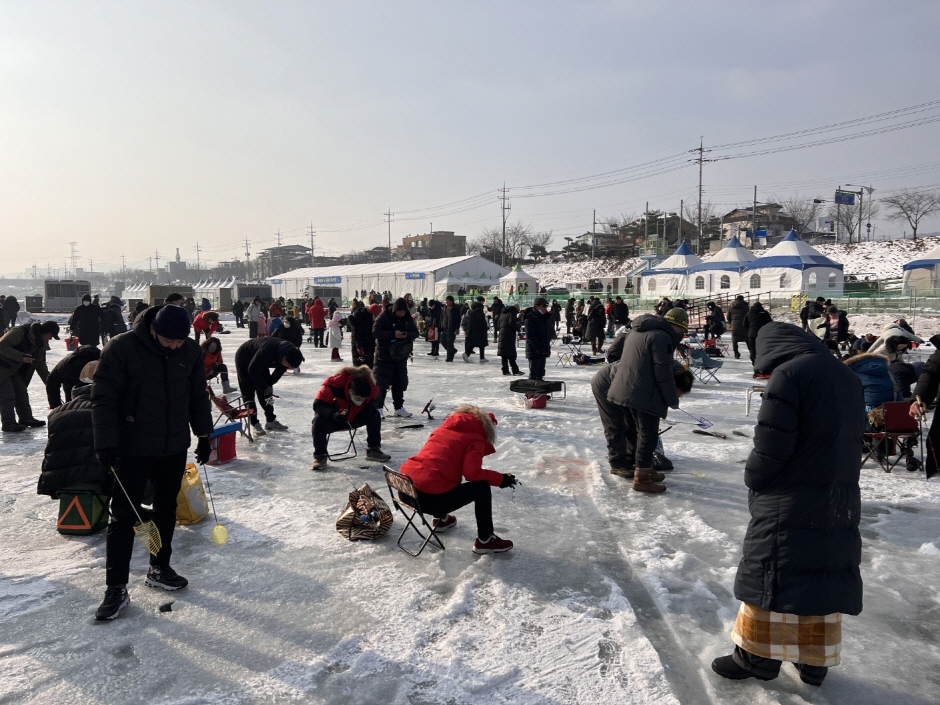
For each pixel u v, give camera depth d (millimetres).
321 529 4910
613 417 6289
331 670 3076
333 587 3932
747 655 2924
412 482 4176
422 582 4004
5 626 3473
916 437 6402
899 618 3617
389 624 3486
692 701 2871
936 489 5871
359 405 6523
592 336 19016
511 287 47344
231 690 2914
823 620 2791
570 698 2861
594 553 4473
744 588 2863
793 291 36906
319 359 17984
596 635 3381
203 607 3680
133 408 3578
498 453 7246
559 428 8570
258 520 5102
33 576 4086
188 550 4516
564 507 5430
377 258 137750
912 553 4492
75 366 7117
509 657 3176
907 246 53688
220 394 11648
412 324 9242
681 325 5871
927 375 5902
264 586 3945
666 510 5352
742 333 17531
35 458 7082
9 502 5523
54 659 3160
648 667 3080
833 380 2729
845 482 2721
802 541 2717
